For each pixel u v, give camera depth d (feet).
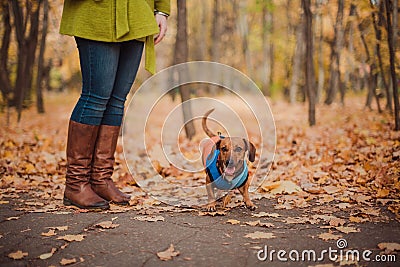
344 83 58.95
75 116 16.79
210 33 107.76
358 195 18.69
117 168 26.50
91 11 15.78
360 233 13.62
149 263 11.49
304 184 21.43
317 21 63.72
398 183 19.66
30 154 29.91
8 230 14.20
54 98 88.43
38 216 15.81
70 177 17.06
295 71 74.49
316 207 17.26
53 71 89.86
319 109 59.31
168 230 14.17
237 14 93.76
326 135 38.09
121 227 14.48
